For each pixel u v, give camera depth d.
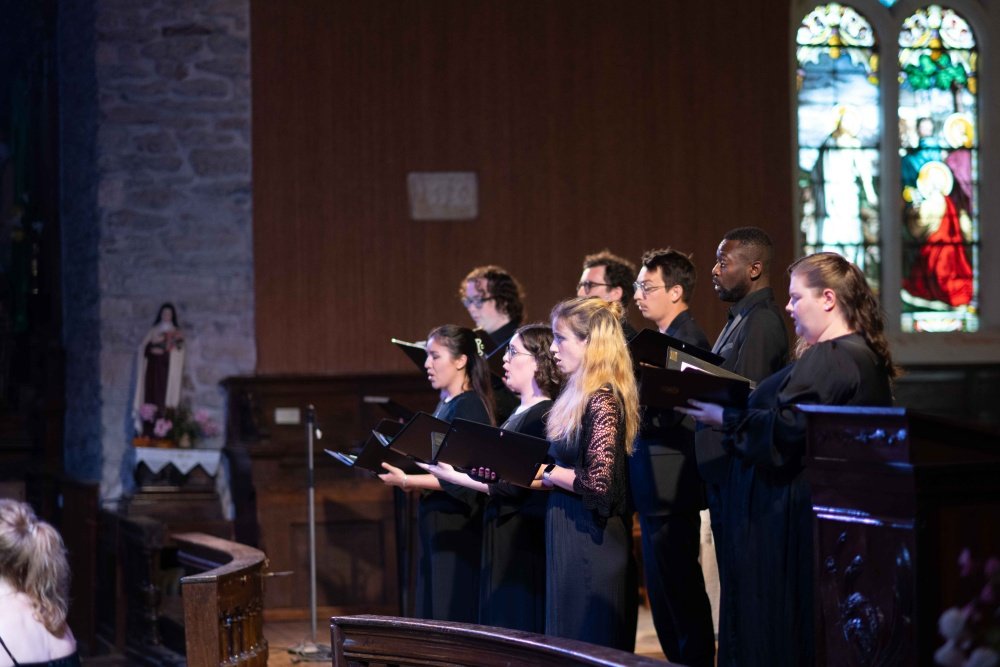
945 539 3.02
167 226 10.10
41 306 11.62
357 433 9.89
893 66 11.79
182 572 9.34
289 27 10.10
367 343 10.12
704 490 4.87
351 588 8.77
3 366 11.69
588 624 4.23
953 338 11.64
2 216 12.33
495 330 6.47
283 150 10.08
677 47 10.69
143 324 10.08
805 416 3.34
